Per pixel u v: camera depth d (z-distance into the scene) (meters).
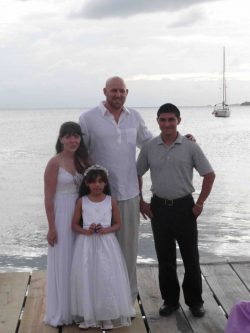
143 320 4.28
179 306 4.52
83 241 4.09
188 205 4.21
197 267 4.27
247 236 10.86
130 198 4.28
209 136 51.91
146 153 4.31
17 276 5.26
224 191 16.56
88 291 4.03
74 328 4.11
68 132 4.11
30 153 33.50
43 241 10.82
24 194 17.02
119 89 4.10
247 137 49.75
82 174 4.22
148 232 10.69
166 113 4.09
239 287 4.93
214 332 4.03
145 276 5.29
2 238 11.05
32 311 4.42
